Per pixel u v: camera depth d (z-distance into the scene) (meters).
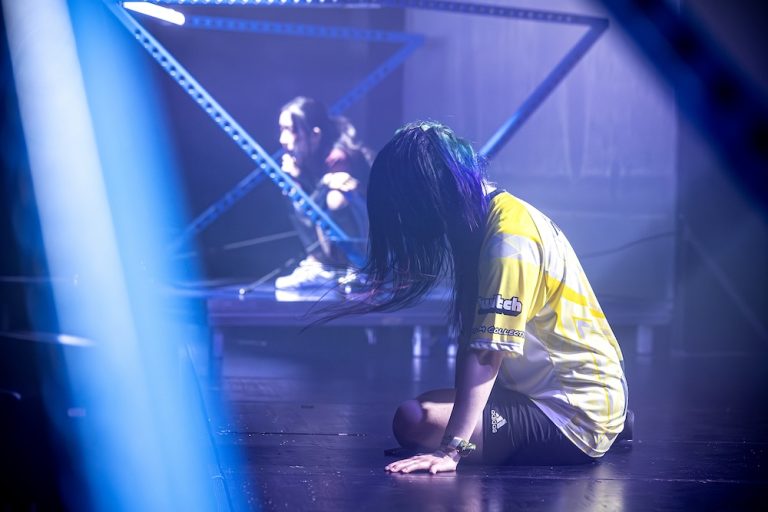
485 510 2.67
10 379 4.58
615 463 3.32
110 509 3.75
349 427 3.97
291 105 6.69
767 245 7.79
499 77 7.65
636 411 4.62
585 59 7.57
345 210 6.70
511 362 3.20
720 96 7.61
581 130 7.61
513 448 3.19
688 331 7.72
